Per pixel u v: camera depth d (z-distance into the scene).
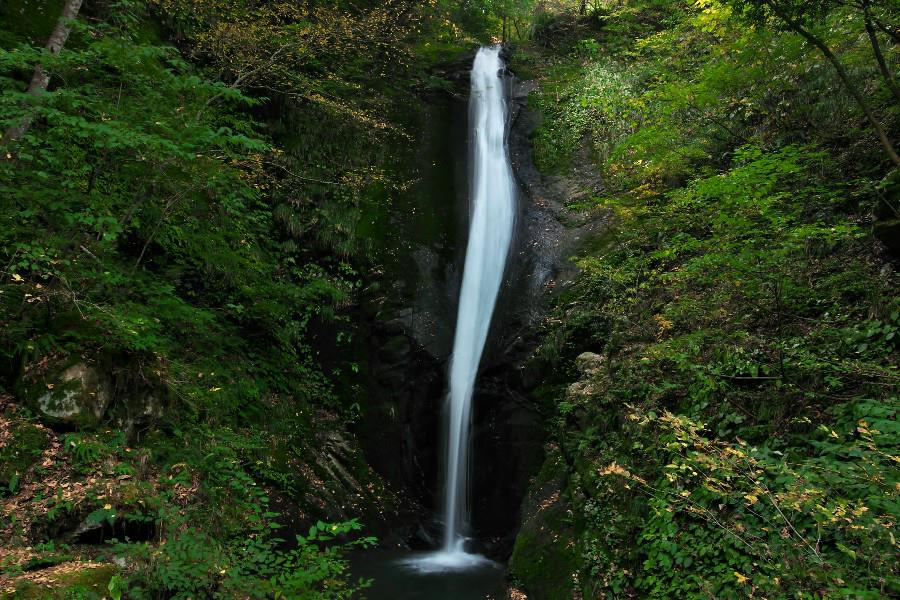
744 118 7.76
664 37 10.62
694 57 9.68
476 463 9.29
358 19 12.55
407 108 13.16
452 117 13.38
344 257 10.63
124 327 4.88
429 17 15.48
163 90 5.98
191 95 7.06
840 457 3.35
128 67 5.62
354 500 8.31
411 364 9.95
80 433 4.62
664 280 6.62
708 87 6.84
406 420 9.82
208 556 3.90
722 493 3.07
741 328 5.00
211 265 7.73
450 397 9.91
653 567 3.95
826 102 6.63
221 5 9.62
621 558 4.38
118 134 4.35
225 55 9.79
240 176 7.66
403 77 13.79
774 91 7.34
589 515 5.13
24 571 3.51
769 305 4.94
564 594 4.81
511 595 5.66
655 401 5.12
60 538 4.01
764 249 4.89
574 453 6.00
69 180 4.93
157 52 5.15
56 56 4.70
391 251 10.80
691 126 7.64
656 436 4.77
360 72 12.67
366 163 11.78
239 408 7.58
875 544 2.62
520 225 11.23
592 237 10.27
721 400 4.51
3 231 4.58
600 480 5.19
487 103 13.79
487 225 11.52
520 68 14.85
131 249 7.23
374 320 10.20
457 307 10.55
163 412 5.62
